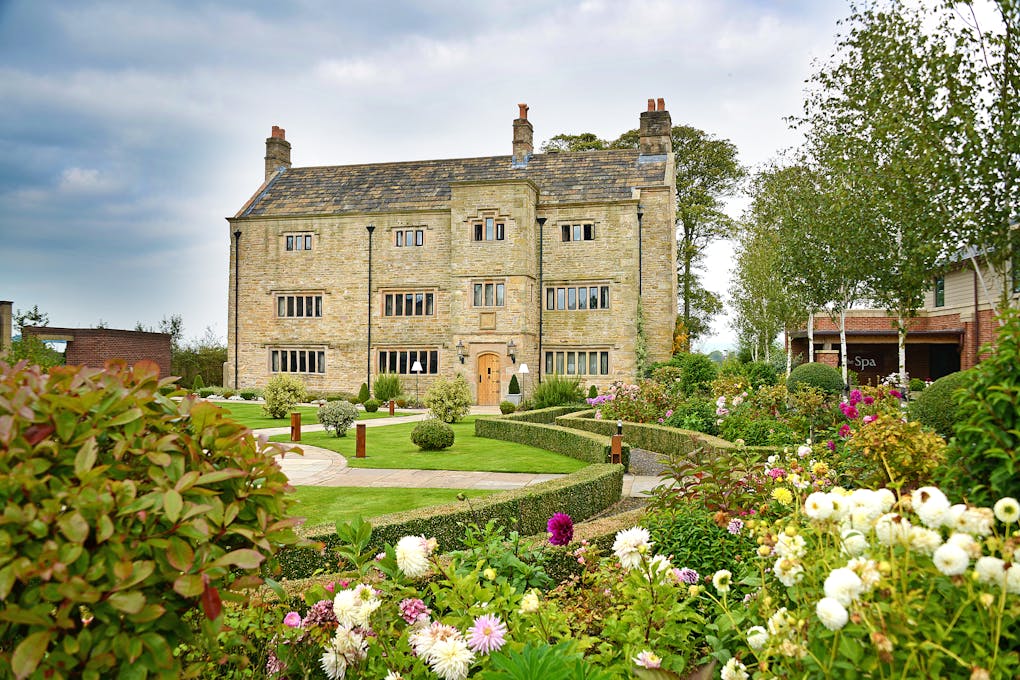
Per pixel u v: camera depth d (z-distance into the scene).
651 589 3.41
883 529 2.38
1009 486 3.07
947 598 2.41
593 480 10.12
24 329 30.02
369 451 16.75
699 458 6.28
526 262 32.53
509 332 32.47
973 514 2.32
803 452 6.98
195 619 2.84
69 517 2.05
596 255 33.38
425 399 24.12
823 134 19.66
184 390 2.90
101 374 2.64
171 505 2.19
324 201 37.19
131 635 2.17
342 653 3.04
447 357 34.41
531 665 2.57
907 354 35.78
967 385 3.43
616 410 19.28
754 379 27.36
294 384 25.56
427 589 4.27
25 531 2.08
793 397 13.73
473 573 3.52
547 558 5.54
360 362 35.72
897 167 13.93
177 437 2.46
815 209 21.75
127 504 2.17
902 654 2.17
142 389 2.65
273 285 36.94
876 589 2.31
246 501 2.64
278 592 2.98
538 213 34.16
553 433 16.48
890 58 13.82
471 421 24.72
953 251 13.63
